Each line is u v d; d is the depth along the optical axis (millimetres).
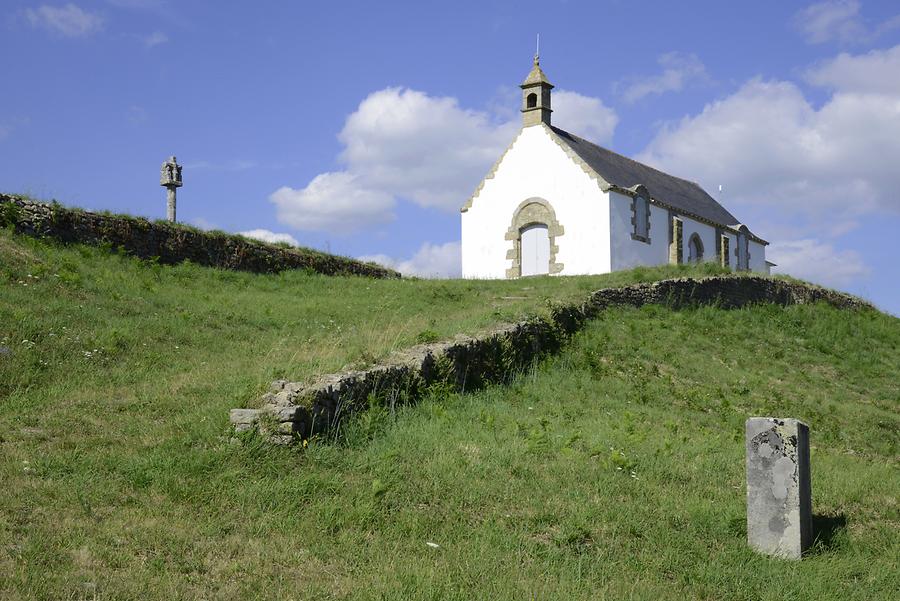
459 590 6469
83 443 8930
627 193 32906
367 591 6297
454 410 12141
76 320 14172
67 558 6312
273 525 7441
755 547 8016
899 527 9289
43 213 19328
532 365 16062
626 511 8438
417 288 22594
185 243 21875
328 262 25797
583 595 6586
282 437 9133
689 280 24031
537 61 34562
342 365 11609
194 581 6262
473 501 8422
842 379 20531
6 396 10672
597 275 26156
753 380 18297
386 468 8984
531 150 33969
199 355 13586
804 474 8148
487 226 34750
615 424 12344
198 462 8383
